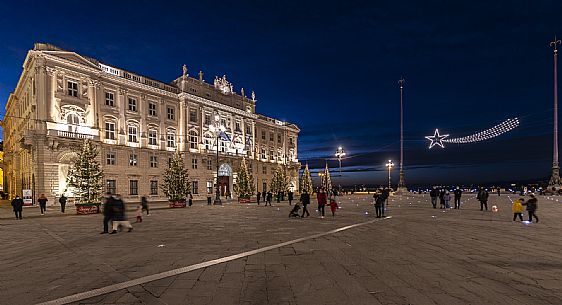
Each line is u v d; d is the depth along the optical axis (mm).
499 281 6867
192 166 53188
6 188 65438
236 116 62656
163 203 43500
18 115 49188
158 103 49688
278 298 5906
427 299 5816
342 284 6707
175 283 6805
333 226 16406
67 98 38375
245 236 13180
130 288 6500
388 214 23047
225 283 6801
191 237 13023
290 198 37719
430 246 10812
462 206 30906
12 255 9812
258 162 68125
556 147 49969
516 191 69375
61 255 9703
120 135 44031
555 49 46719
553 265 8203
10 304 5664
